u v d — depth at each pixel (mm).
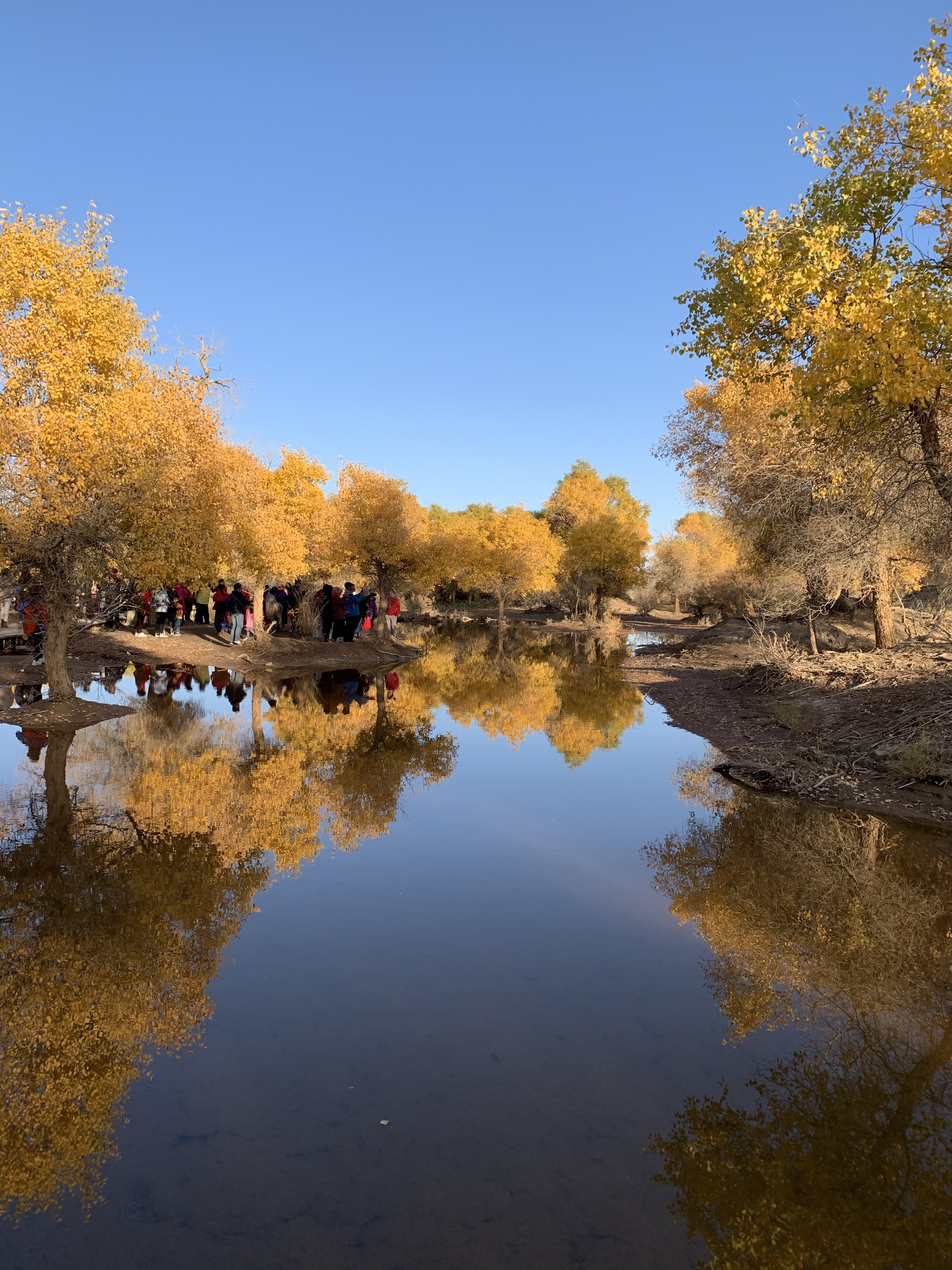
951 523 10648
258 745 11398
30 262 11133
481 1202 2891
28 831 7281
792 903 5852
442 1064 3816
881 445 9664
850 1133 3295
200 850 6945
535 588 48812
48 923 5414
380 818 8125
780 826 7660
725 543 26375
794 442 14383
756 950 5105
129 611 23656
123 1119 3383
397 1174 3051
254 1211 2852
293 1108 3469
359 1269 2564
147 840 7137
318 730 12781
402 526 26828
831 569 13688
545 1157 3148
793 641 20578
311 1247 2672
